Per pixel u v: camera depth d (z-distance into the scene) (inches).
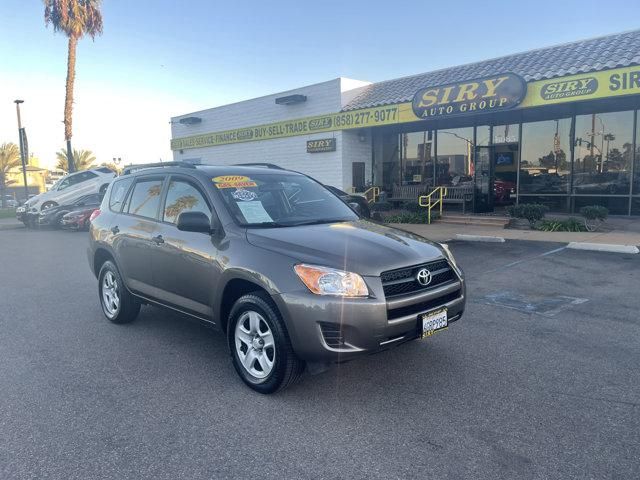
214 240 174.4
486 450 124.3
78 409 150.4
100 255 242.8
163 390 163.0
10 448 129.2
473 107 547.8
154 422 141.9
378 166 805.2
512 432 132.5
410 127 755.4
